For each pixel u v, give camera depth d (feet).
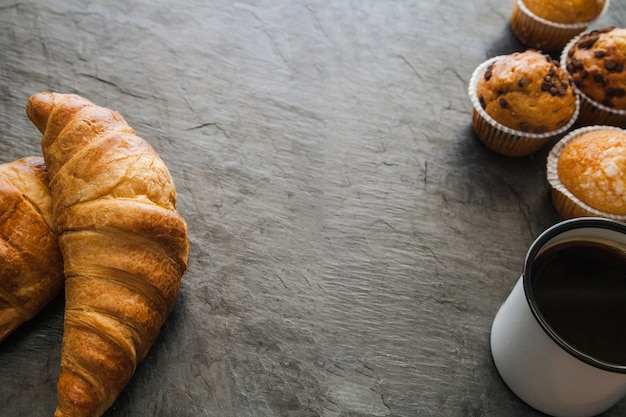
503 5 1.97
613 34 1.67
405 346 1.46
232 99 1.75
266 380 1.41
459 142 1.73
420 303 1.51
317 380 1.42
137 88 1.75
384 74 1.83
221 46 1.84
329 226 1.59
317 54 1.86
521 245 1.60
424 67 1.85
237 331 1.45
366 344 1.46
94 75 1.76
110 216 1.30
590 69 1.66
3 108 1.68
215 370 1.41
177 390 1.39
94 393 1.29
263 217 1.58
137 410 1.37
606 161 1.53
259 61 1.83
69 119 1.37
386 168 1.68
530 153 1.70
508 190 1.67
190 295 1.48
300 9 1.94
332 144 1.70
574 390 1.30
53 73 1.75
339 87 1.80
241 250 1.54
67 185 1.34
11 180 1.37
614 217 1.54
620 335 1.28
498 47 1.91
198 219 1.57
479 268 1.56
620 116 1.69
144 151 1.38
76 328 1.29
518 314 1.31
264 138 1.70
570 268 1.34
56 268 1.39
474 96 1.68
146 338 1.34
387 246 1.57
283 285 1.51
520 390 1.39
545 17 1.79
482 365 1.45
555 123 1.61
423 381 1.43
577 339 1.27
